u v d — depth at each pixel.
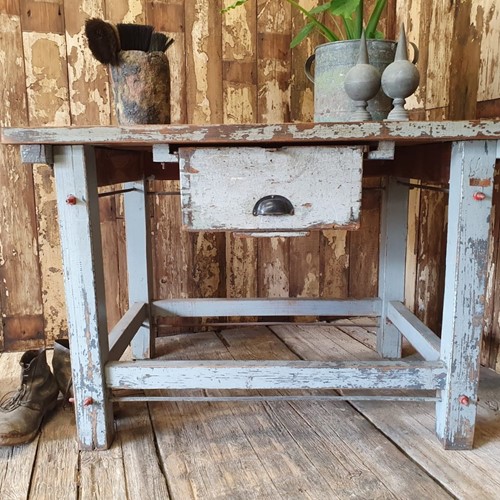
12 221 1.53
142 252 1.49
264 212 0.94
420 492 0.90
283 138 0.90
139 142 0.90
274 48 1.60
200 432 1.11
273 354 1.54
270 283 1.75
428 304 1.69
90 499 0.89
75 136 0.89
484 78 1.34
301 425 1.14
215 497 0.89
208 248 1.68
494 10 1.29
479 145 0.93
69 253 0.98
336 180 0.94
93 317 1.00
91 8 1.46
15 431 1.04
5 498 0.89
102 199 1.58
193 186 0.95
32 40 1.44
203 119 1.59
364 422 1.15
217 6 1.54
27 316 1.59
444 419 1.03
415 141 0.97
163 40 1.13
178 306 1.53
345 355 1.53
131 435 1.10
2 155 1.49
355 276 1.82
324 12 1.61
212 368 1.03
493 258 1.41
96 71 1.49
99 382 1.02
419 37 1.63
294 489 0.91
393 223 1.46
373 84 1.02
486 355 1.46
